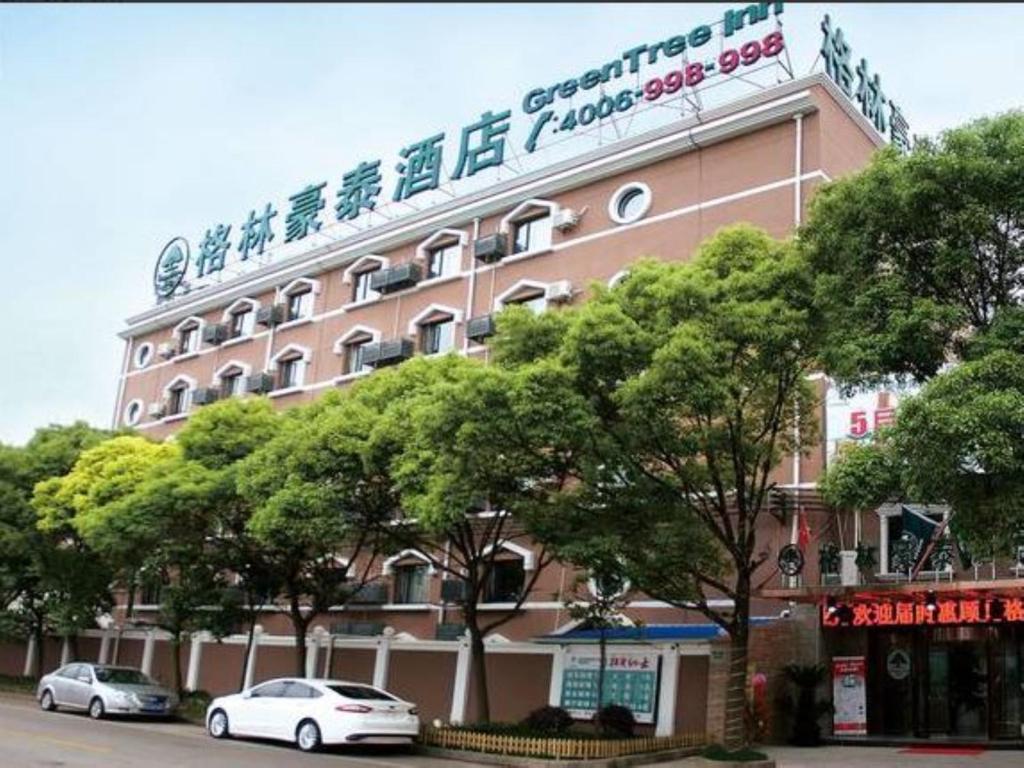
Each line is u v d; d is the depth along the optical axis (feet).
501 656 77.82
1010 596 61.72
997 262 42.27
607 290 55.62
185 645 106.32
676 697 67.31
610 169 87.66
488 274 95.91
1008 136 41.86
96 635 118.52
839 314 44.70
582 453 53.01
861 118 81.71
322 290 114.32
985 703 66.80
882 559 67.67
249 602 89.45
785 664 67.82
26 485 104.58
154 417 131.13
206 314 130.62
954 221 41.04
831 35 80.28
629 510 54.80
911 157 42.29
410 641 84.79
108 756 50.14
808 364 51.88
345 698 59.36
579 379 51.80
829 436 69.26
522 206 94.38
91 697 76.07
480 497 57.41
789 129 77.56
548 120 94.02
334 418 68.33
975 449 35.86
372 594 94.32
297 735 60.08
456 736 60.39
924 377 41.86
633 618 74.33
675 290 50.11
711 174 81.20
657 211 83.87
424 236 103.76
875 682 70.28
